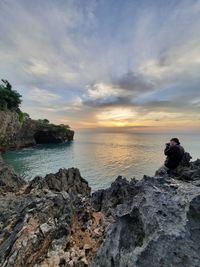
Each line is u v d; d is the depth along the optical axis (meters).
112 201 18.53
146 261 3.89
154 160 69.69
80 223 10.28
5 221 10.56
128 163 63.62
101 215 11.74
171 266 3.55
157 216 4.52
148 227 4.50
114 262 4.67
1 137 75.25
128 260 4.21
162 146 129.38
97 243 8.25
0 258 7.10
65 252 7.52
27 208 10.38
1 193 23.86
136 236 4.80
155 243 3.98
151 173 50.00
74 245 8.07
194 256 3.57
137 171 52.16
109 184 39.31
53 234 8.30
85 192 30.55
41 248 7.56
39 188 25.52
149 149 109.75
